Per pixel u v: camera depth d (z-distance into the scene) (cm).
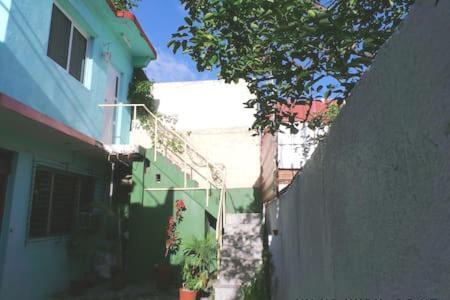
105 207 834
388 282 143
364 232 173
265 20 358
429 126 109
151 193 923
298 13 321
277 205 707
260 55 393
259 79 432
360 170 178
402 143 128
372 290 163
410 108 122
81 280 786
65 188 828
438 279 105
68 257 811
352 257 196
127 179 1013
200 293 778
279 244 658
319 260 298
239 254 802
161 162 936
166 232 896
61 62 774
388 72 140
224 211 924
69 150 815
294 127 463
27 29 636
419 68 115
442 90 102
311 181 333
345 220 210
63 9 773
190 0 386
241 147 1170
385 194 145
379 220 152
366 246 171
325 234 272
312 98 416
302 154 1012
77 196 870
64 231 814
